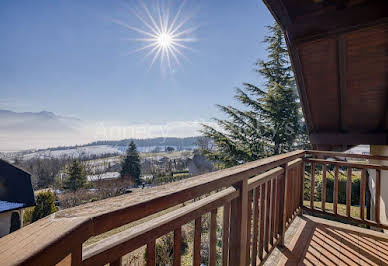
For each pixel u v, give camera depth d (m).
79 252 0.47
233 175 1.16
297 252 2.09
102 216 0.53
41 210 11.95
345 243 2.25
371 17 2.38
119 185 20.02
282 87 8.02
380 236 2.33
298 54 3.10
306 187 8.12
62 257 0.42
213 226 1.07
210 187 0.97
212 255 1.05
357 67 3.02
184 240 5.73
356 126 3.95
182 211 0.89
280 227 2.18
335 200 2.71
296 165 2.64
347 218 2.60
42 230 0.44
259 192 1.67
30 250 0.36
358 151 5.54
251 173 1.37
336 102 3.65
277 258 2.00
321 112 3.95
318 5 2.52
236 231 1.28
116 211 0.57
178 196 0.80
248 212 1.45
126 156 23.03
